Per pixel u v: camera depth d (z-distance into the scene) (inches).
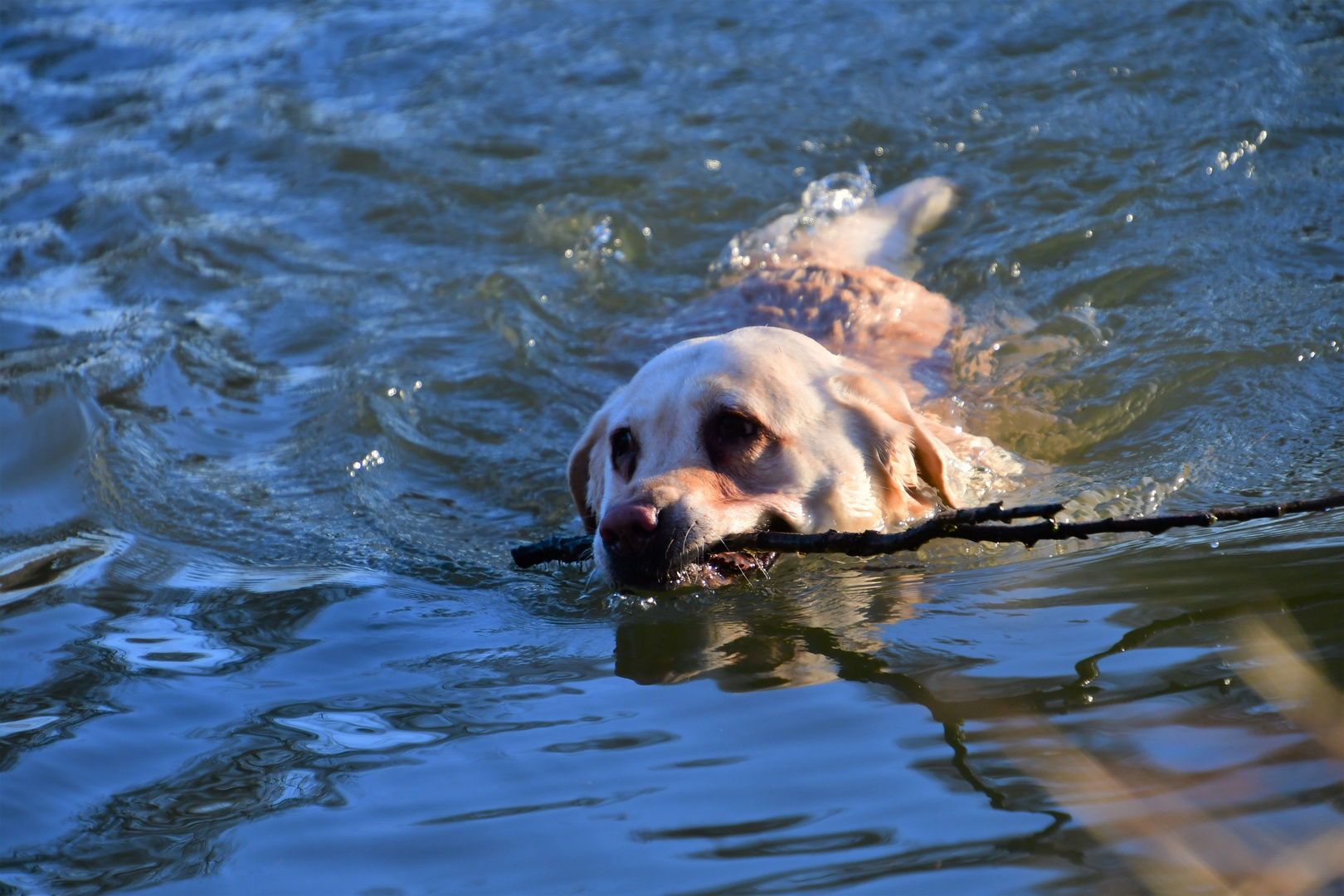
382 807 119.2
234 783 126.3
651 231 349.1
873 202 345.1
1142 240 296.7
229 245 351.6
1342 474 187.8
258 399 269.3
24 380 265.4
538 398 273.6
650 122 405.1
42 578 188.9
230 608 176.7
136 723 140.8
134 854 114.9
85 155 421.1
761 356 201.6
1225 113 344.2
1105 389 241.0
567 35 485.4
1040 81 389.7
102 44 526.6
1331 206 290.5
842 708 131.7
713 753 124.3
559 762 125.9
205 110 451.8
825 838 106.7
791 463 194.9
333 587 185.0
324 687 149.6
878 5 469.7
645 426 199.5
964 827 105.8
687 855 106.3
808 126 388.8
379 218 366.0
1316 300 252.1
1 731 140.3
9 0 574.2
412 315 310.2
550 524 222.8
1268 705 118.3
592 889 102.9
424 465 245.1
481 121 418.6
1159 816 103.3
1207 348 245.1
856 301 278.8
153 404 260.5
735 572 187.3
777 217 347.6
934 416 232.5
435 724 137.6
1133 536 179.3
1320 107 337.1
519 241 348.2
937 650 145.0
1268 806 102.0
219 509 217.8
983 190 339.6
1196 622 140.9
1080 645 139.7
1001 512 157.9
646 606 175.8
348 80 468.1
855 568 185.8
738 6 489.7
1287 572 151.2
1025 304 283.3
